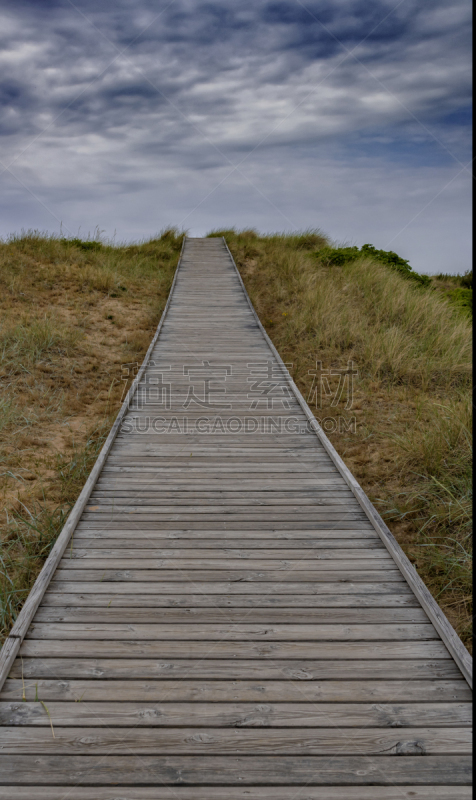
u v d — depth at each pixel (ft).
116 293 41.86
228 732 7.98
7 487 16.84
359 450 20.02
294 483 16.01
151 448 18.45
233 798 7.07
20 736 7.85
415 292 38.70
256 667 9.18
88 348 30.76
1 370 25.77
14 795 7.04
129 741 7.80
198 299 41.04
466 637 10.91
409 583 11.44
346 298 37.68
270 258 52.26
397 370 27.22
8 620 11.07
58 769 7.39
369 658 9.43
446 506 15.40
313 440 19.38
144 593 11.03
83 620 10.21
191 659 9.32
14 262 42.78
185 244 63.41
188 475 16.42
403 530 15.11
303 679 8.95
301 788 7.23
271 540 13.03
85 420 22.86
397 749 7.77
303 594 11.10
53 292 39.37
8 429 21.02
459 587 12.50
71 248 49.62
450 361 27.53
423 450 18.30
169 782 7.25
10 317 32.63
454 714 8.36
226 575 11.68
